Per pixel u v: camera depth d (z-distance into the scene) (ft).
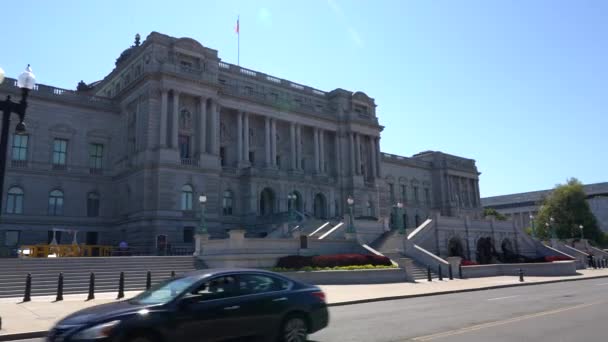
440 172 344.90
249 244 117.19
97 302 74.69
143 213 170.30
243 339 35.12
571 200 284.20
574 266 158.30
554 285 113.09
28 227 169.48
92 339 28.99
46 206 175.32
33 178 173.68
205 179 186.09
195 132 192.03
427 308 65.46
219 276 35.91
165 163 175.01
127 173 183.42
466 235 176.96
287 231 163.22
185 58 193.57
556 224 284.41
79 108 189.47
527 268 149.38
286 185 213.87
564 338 40.68
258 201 202.69
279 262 116.16
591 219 281.33
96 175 188.96
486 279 127.24
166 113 180.75
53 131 180.75
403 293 86.79
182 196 179.32
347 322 51.83
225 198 201.05
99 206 188.75
